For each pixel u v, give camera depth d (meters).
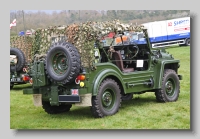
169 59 8.14
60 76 6.10
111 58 7.21
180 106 7.32
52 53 6.20
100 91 6.27
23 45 10.84
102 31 6.49
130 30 7.16
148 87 7.55
